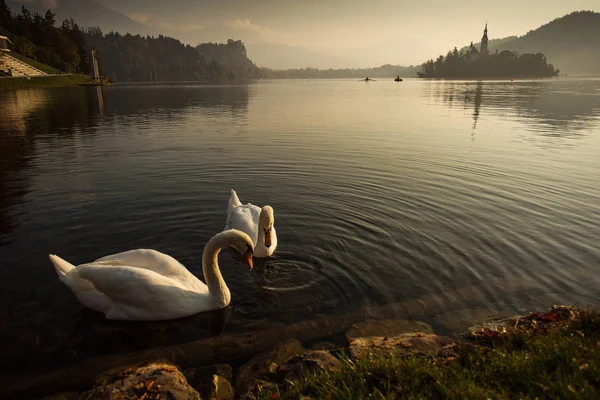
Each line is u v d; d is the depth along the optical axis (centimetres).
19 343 566
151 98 5484
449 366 442
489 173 1391
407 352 509
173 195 1163
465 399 382
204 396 473
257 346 564
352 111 3525
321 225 959
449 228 933
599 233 905
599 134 2209
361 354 497
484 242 861
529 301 652
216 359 540
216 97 5772
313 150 1756
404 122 2733
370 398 397
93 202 1093
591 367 403
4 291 679
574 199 1124
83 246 839
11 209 1033
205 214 1030
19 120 2811
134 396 438
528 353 453
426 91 7269
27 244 840
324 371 454
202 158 1600
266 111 3550
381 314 625
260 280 733
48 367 523
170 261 683
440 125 2580
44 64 10725
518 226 943
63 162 1531
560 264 770
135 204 1084
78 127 2483
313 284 715
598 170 1428
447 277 727
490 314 618
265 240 802
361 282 716
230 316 636
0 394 477
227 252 853
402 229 929
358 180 1309
